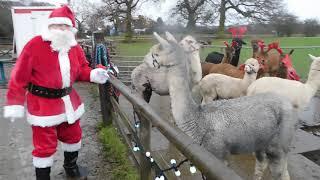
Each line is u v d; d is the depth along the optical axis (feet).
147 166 11.05
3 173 14.89
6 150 17.61
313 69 19.03
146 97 24.89
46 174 12.57
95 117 24.12
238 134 11.24
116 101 19.19
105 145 18.06
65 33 12.16
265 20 78.13
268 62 24.82
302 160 16.83
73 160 14.20
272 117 11.68
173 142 7.41
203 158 6.08
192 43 23.04
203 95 23.17
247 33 61.26
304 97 18.61
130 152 14.62
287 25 62.23
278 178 12.57
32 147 17.99
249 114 11.41
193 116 11.32
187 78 11.68
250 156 17.24
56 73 12.19
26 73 11.87
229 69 26.35
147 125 10.90
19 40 51.60
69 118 12.72
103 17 110.83
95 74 13.87
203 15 64.69
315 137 20.17
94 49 23.44
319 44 48.60
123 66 47.67
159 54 12.06
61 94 12.50
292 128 12.25
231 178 5.22
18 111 11.75
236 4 83.82
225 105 11.68
